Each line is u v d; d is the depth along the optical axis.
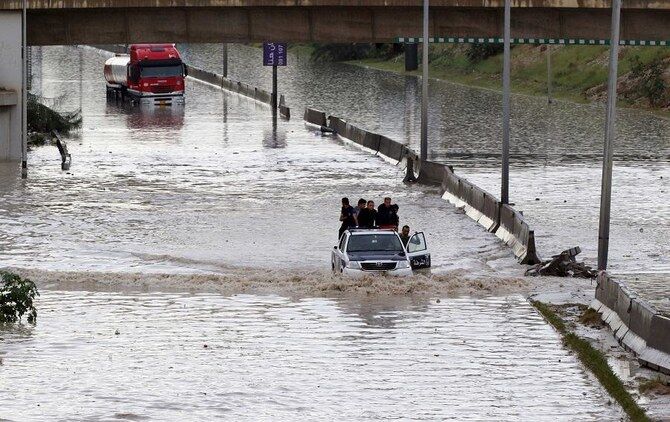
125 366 83.69
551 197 168.12
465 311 101.19
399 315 99.69
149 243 132.75
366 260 112.38
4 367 83.19
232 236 137.50
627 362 83.94
